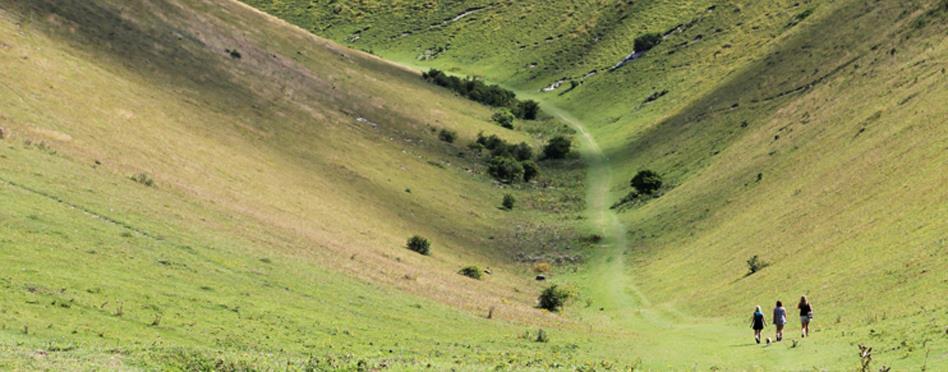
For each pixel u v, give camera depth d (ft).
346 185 287.69
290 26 483.51
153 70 312.29
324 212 240.12
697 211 276.00
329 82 406.62
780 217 222.69
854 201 200.23
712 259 221.05
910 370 90.68
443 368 89.04
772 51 439.63
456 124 417.28
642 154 391.24
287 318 122.42
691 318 177.88
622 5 652.07
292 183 261.44
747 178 278.67
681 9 609.42
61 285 109.60
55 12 310.04
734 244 223.71
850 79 314.96
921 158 196.54
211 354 87.97
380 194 292.20
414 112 413.39
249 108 323.78
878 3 394.73
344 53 483.51
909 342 104.78
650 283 222.69
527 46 647.56
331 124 352.49
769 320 154.51
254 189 232.53
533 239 287.89
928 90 238.27
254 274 144.97
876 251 164.04
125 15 347.36
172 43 350.23
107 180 177.58
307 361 90.48
